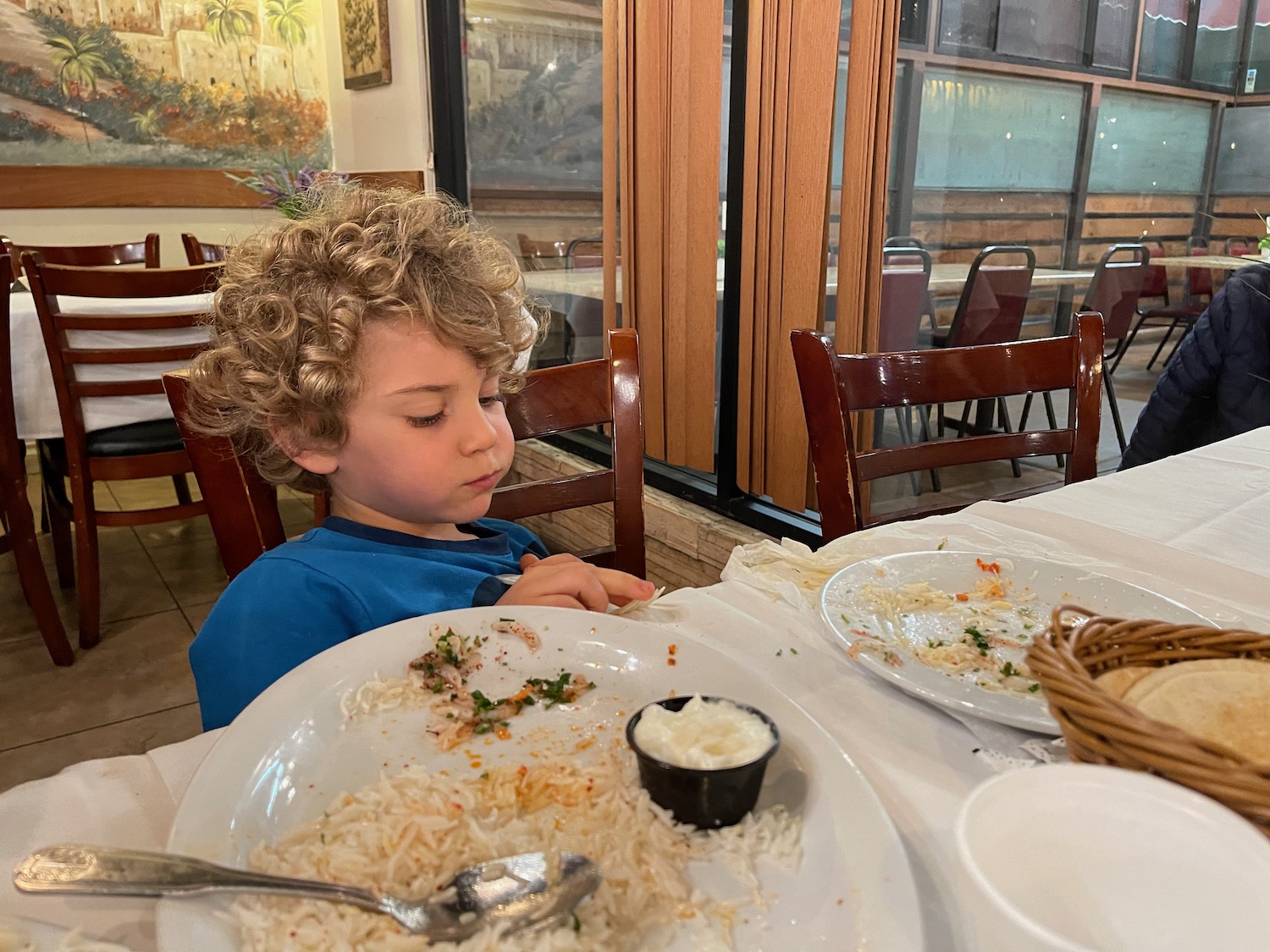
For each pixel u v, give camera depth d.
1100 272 2.77
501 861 0.41
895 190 2.37
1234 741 0.43
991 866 0.33
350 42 3.75
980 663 0.63
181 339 2.06
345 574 0.77
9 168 3.48
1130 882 0.33
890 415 2.76
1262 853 0.31
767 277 2.10
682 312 2.38
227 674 0.74
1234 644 0.50
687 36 2.17
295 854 0.42
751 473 2.27
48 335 1.88
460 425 0.76
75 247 3.11
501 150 3.28
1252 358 1.77
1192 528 0.96
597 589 0.75
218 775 0.46
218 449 0.89
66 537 2.36
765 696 0.55
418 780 0.48
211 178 3.92
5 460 1.87
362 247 0.75
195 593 2.40
